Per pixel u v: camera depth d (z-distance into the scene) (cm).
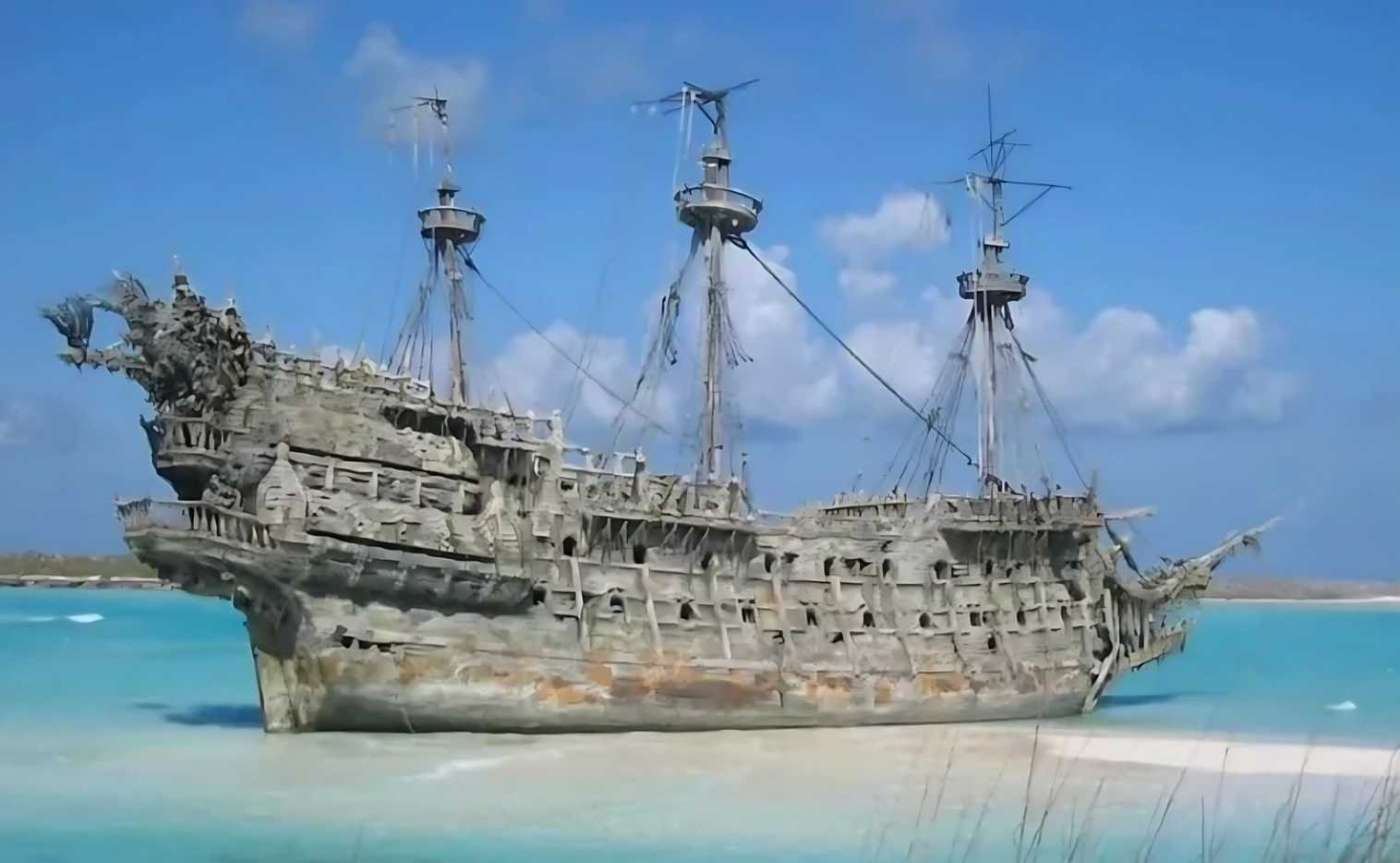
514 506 4484
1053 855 2903
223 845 2886
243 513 4066
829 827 3139
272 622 4272
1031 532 5753
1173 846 3002
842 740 4653
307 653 4184
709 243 5903
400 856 2816
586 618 4531
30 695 5975
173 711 5266
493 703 4344
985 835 3094
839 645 5084
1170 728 5378
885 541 5328
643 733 4594
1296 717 5859
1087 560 6081
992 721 5478
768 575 5000
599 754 4141
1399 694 7212
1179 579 6544
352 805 3294
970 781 3834
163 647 9581
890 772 3947
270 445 4153
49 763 3847
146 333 4047
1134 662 6331
